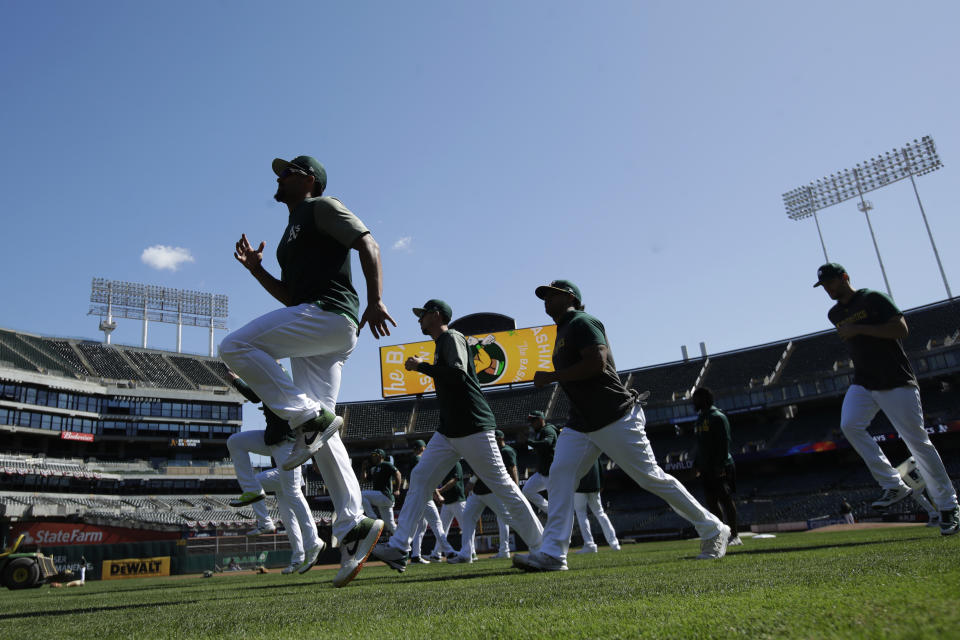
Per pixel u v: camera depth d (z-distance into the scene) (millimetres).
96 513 35406
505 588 2957
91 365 44844
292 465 3070
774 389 36406
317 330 3219
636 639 1365
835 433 33812
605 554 7742
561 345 4656
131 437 42844
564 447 4695
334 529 3438
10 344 42062
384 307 3234
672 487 4496
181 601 3584
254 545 21484
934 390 33125
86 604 3910
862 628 1240
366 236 3266
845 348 37375
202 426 45531
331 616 2227
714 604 1774
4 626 2484
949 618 1241
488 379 36906
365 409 45250
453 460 5949
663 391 40375
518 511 5574
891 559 2691
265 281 3984
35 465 37250
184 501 41062
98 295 56531
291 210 3631
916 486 6316
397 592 3225
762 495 33781
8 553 12781
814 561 3064
